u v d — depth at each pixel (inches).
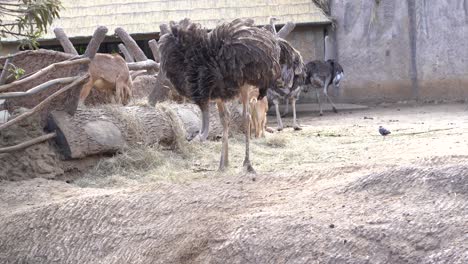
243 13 828.6
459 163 277.0
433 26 826.2
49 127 362.9
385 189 265.7
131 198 284.0
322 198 268.5
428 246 228.8
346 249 232.5
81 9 834.8
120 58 447.8
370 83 855.7
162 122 410.3
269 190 288.5
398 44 840.9
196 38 324.2
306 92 821.2
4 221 284.2
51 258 267.9
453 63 818.2
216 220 261.0
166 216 271.1
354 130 531.5
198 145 429.1
